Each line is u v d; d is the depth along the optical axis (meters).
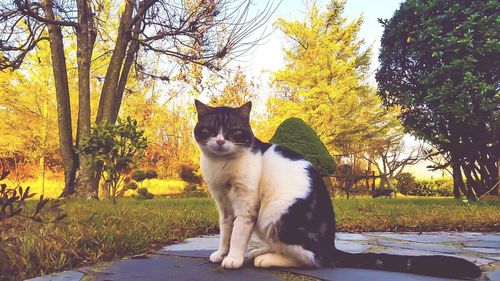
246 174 0.75
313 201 0.75
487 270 0.81
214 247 1.05
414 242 1.21
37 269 0.74
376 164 5.68
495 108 2.38
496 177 2.65
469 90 2.36
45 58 4.99
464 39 2.32
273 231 0.75
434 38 2.43
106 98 3.02
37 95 5.27
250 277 0.71
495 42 2.27
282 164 0.76
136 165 2.23
